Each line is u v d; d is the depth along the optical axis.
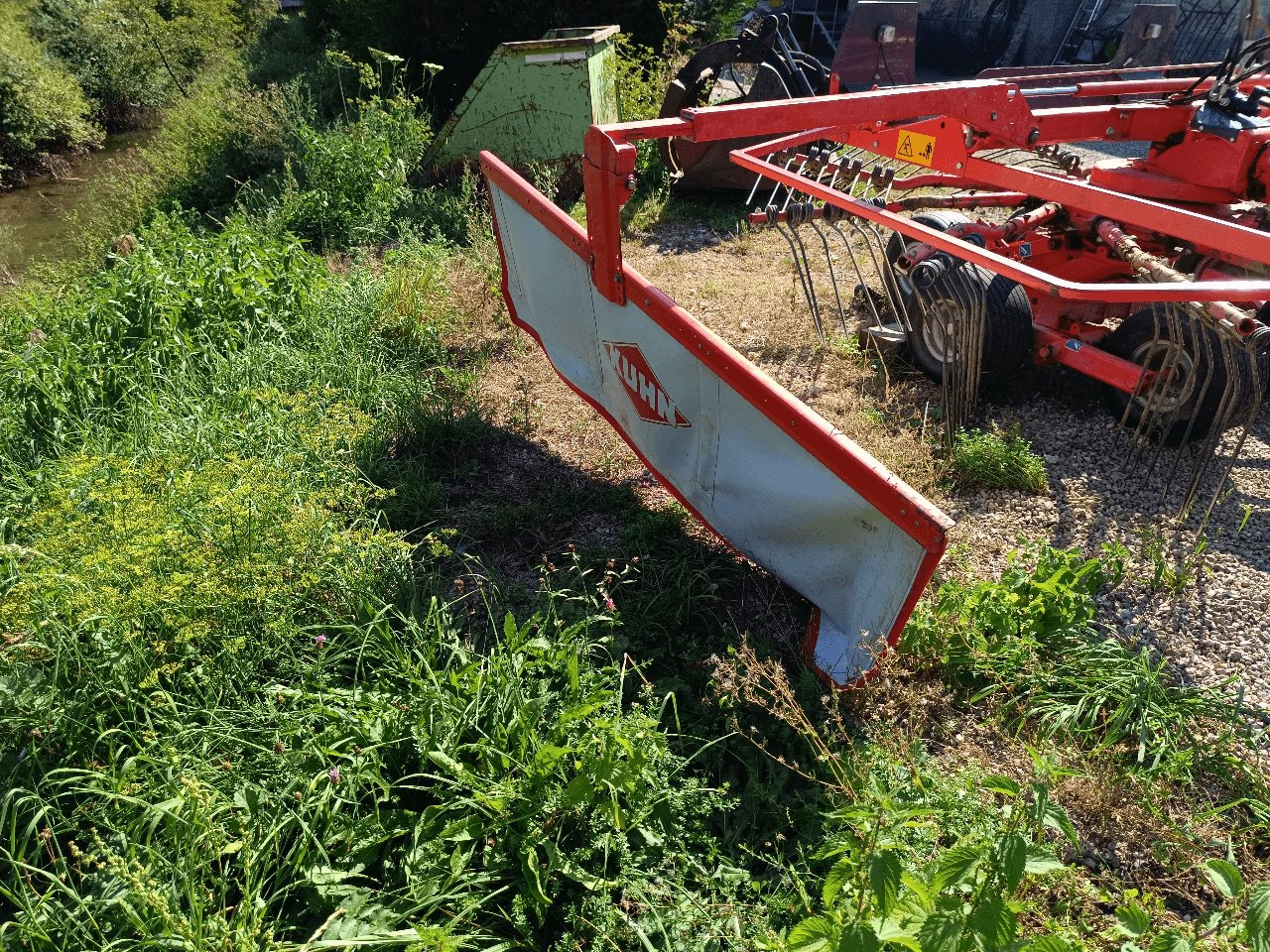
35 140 14.05
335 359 5.21
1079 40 9.73
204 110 12.09
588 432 4.88
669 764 2.76
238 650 3.02
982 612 3.31
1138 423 4.34
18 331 5.68
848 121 3.91
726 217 8.26
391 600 3.46
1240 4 8.52
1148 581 3.64
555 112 8.44
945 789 2.65
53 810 2.62
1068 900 2.41
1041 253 4.92
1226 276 4.41
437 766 2.70
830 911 2.10
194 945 2.08
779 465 3.13
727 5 12.48
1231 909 1.94
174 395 4.88
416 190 8.90
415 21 10.67
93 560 2.95
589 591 3.65
